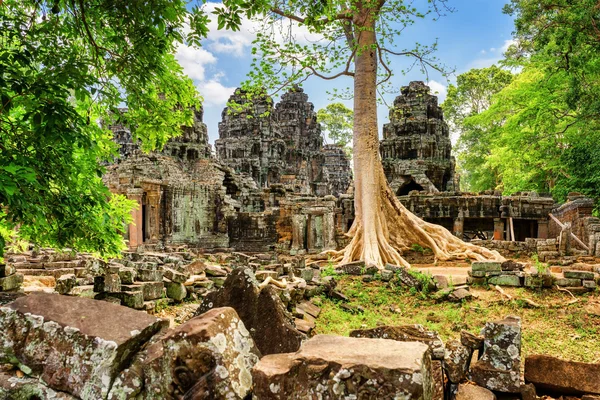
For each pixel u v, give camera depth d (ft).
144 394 10.25
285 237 104.58
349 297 45.80
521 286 46.09
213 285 38.63
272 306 19.29
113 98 25.93
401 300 45.42
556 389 19.10
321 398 9.05
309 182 195.62
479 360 18.40
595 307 40.14
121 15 22.00
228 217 116.06
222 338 9.82
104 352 10.29
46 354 10.98
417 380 8.68
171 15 21.36
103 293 28.78
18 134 20.71
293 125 198.18
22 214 19.42
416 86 152.25
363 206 67.15
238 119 164.55
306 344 10.57
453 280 48.73
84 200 24.71
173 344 9.64
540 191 136.36
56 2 20.58
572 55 82.38
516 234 119.44
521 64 118.93
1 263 30.19
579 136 104.06
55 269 45.60
